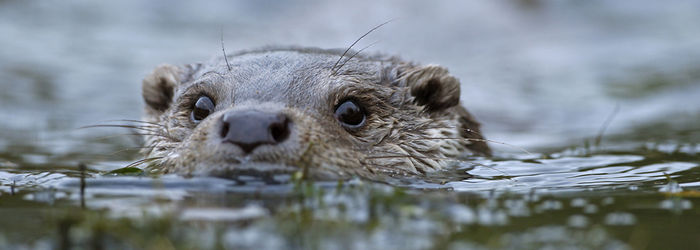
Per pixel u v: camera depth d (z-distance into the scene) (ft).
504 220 25.38
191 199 27.07
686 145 47.52
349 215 24.98
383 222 24.39
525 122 63.26
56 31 102.27
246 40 93.76
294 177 28.50
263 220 24.06
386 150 35.68
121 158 44.50
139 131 46.42
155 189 28.63
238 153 29.78
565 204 28.14
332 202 26.48
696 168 37.65
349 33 91.09
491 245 22.49
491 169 38.06
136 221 23.99
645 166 38.75
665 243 22.65
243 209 25.55
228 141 29.89
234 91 34.60
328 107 34.35
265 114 30.37
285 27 100.01
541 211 26.91
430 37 95.66
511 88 77.15
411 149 37.04
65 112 63.87
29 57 86.58
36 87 73.10
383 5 103.50
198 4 120.16
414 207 25.84
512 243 22.72
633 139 52.75
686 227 24.47
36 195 28.89
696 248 22.08
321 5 108.17
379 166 34.35
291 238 22.52
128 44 95.96
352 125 35.58
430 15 103.60
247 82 35.04
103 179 30.96
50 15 111.65
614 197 29.53
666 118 62.90
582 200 28.91
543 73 85.97
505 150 48.80
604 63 92.12
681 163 39.52
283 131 30.35
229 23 108.37
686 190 31.01
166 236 22.65
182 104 36.99
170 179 29.91
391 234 23.35
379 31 92.84
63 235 22.97
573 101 73.20
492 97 71.10
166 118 39.63
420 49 89.35
